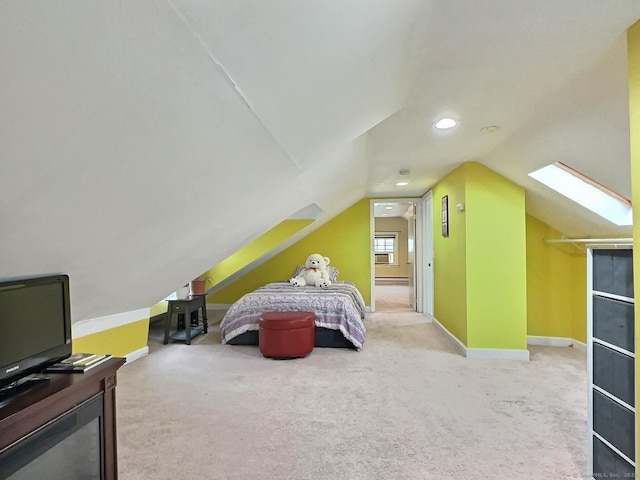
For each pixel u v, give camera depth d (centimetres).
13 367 135
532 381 306
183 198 156
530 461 192
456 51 157
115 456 163
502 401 266
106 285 212
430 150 319
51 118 76
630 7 128
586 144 233
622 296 157
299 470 185
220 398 273
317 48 106
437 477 179
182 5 70
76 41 65
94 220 131
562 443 209
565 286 416
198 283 480
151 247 191
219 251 287
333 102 152
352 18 102
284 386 296
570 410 251
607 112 196
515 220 370
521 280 370
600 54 159
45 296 150
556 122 229
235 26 82
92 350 307
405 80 179
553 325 421
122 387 295
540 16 133
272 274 648
